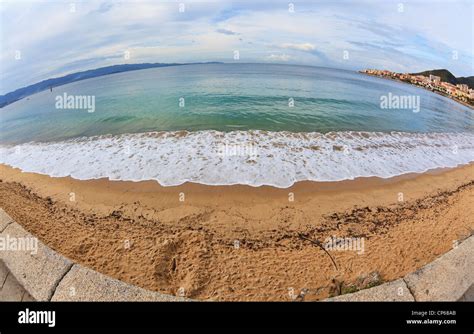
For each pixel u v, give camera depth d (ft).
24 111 71.87
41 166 31.30
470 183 28.22
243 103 65.05
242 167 28.81
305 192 24.54
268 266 15.93
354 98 79.41
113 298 12.00
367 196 24.45
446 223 20.62
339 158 32.35
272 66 215.92
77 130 44.75
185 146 34.50
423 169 31.24
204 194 23.88
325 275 15.15
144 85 100.42
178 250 17.34
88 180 27.12
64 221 20.86
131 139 38.09
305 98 73.87
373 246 17.80
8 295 12.40
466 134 50.60
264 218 20.84
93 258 16.66
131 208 22.27
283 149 34.09
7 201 24.03
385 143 39.45
